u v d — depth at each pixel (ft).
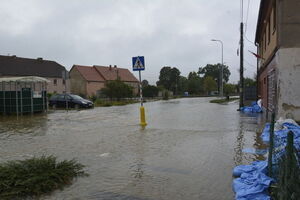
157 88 214.28
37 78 69.77
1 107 66.39
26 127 42.47
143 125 42.24
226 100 140.77
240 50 74.02
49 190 15.30
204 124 42.98
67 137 32.63
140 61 41.83
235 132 34.47
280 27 37.78
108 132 35.96
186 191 15.15
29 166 16.88
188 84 307.58
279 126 32.96
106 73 220.84
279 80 37.99
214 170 18.83
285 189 11.21
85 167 19.76
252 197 13.17
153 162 21.01
